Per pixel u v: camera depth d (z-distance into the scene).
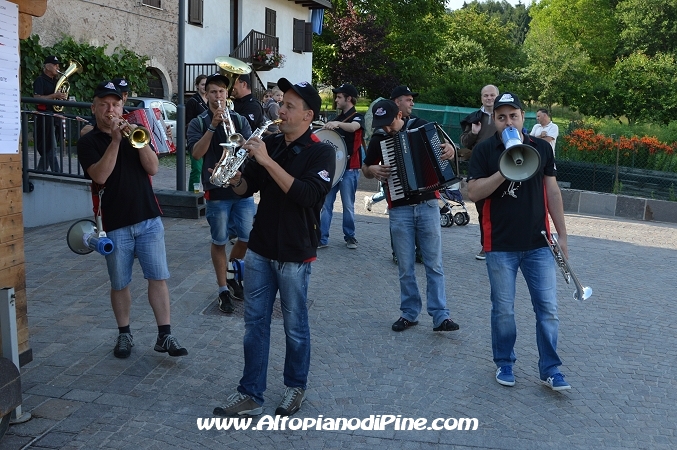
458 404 4.55
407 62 40.91
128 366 4.89
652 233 11.71
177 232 8.82
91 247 4.71
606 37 53.97
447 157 5.61
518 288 7.29
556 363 4.76
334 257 8.26
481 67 41.97
